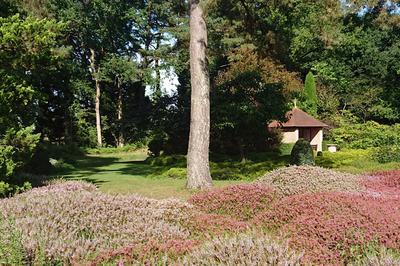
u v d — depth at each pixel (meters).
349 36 34.53
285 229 4.89
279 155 19.34
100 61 37.50
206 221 5.31
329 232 4.49
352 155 18.97
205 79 11.52
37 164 15.52
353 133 26.77
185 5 31.39
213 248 3.42
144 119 37.53
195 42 11.52
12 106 8.42
